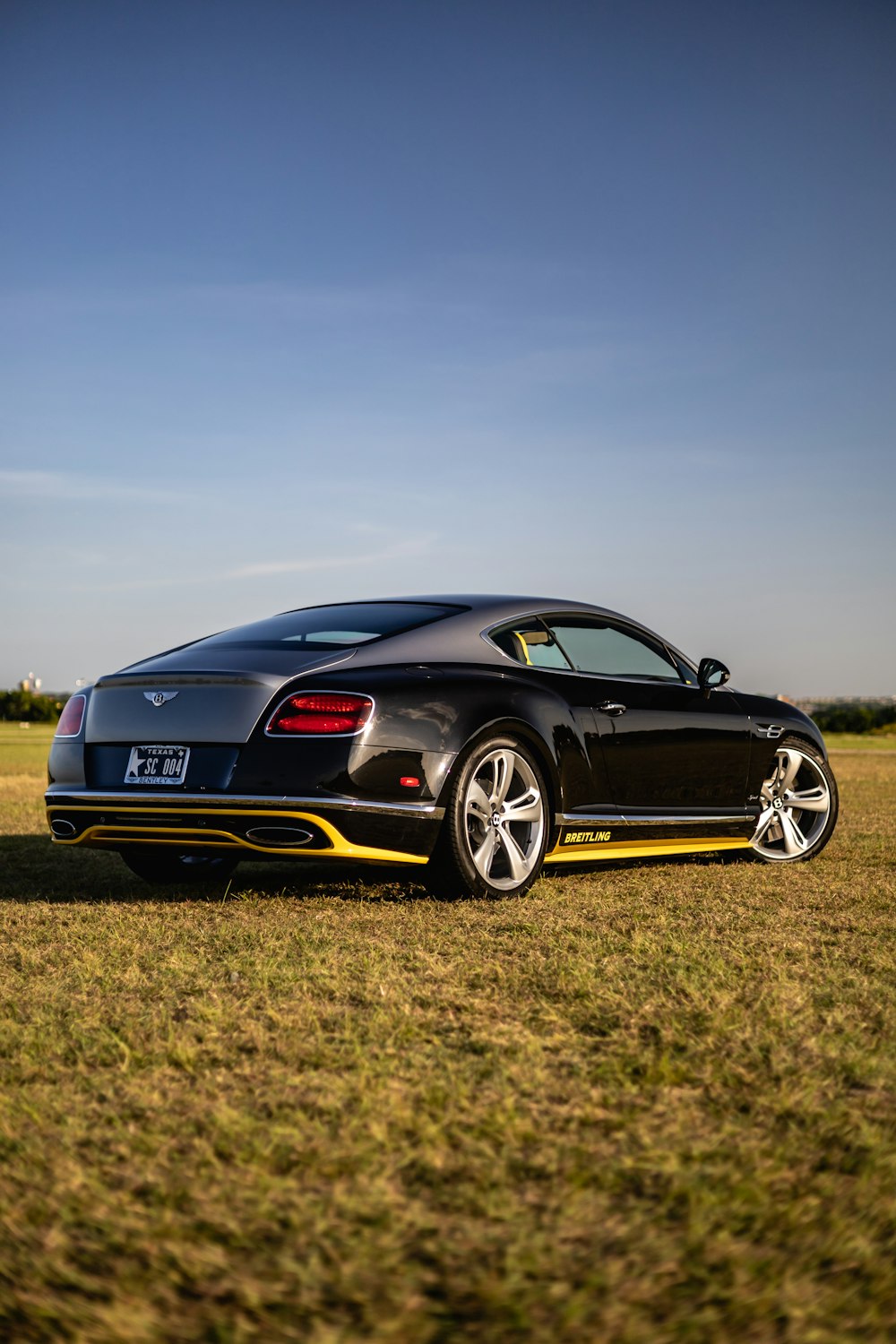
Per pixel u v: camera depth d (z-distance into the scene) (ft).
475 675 15.38
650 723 17.37
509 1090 7.11
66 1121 6.70
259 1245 5.16
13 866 19.33
